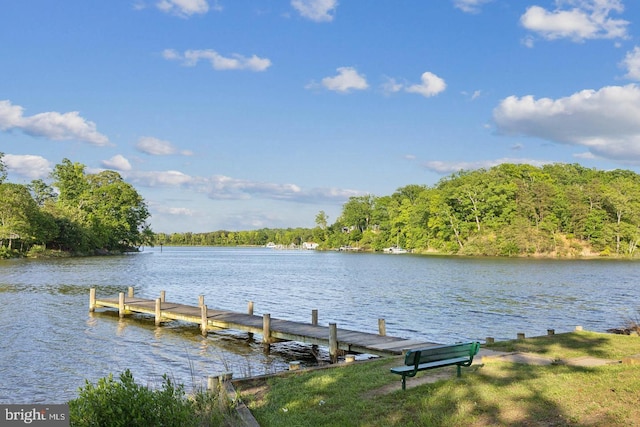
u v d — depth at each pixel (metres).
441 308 31.92
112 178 114.62
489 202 104.00
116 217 112.75
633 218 98.25
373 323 26.78
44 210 92.50
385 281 51.97
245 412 9.06
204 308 23.66
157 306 25.77
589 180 132.50
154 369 17.36
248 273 66.06
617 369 10.55
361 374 11.38
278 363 18.55
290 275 62.44
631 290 41.78
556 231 101.44
